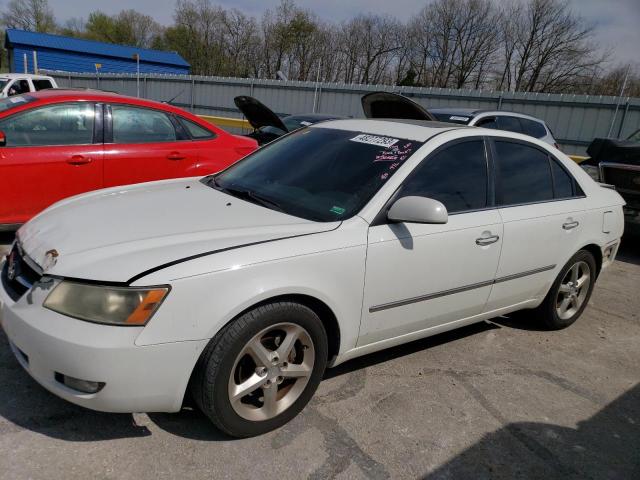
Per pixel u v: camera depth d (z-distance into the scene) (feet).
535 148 12.80
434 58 148.97
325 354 9.09
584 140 46.24
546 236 12.32
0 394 9.03
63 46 130.52
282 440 8.61
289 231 8.70
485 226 10.89
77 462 7.70
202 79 68.33
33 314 7.47
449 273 10.44
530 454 8.98
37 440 8.05
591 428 9.91
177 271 7.43
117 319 7.21
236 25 158.71
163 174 17.57
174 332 7.36
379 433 9.07
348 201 9.69
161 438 8.38
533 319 14.26
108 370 7.16
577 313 14.51
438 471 8.32
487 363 12.03
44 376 7.54
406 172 9.98
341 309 9.00
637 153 23.08
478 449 8.95
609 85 120.57
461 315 11.34
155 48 192.75
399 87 53.72
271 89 62.64
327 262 8.63
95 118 16.46
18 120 15.34
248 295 7.77
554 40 134.31
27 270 8.25
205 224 8.86
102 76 82.64
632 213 22.93
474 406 10.22
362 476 8.02
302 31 149.48
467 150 11.20
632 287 18.86
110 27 213.46
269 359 8.38
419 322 10.48
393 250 9.42
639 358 13.10
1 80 45.39
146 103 17.53
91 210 9.64
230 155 18.93
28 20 210.18
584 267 14.12
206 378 7.76
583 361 12.64
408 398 10.23
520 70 140.67
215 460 8.00
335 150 11.24
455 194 10.68
